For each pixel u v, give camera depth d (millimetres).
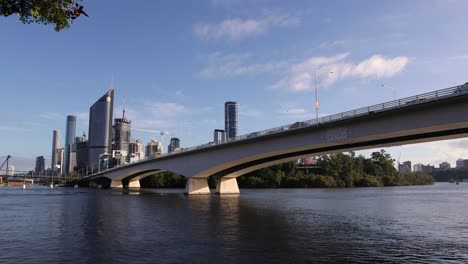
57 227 38000
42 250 26625
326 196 102188
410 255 24906
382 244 28594
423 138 55594
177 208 59625
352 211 55562
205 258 23906
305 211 55125
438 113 45750
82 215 49406
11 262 23297
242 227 37562
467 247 27625
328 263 22672
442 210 57906
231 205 66250
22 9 12234
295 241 29656
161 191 141000
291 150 71188
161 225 39031
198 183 103688
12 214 51156
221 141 87750
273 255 24719
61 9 12414
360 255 24812
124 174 160000
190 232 34219
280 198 89812
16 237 32062
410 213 52594
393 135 53781
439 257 24375
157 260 23453
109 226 38406
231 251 25922
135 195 107000
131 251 26047
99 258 24125
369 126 54656
